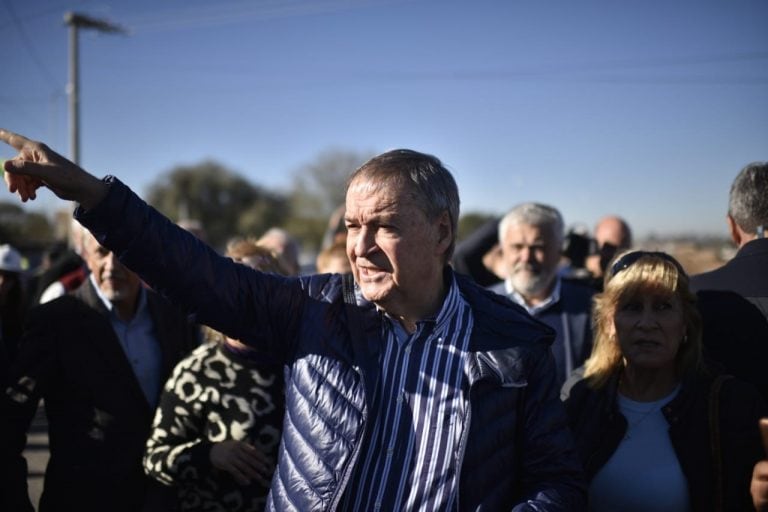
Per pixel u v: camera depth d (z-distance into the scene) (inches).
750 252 91.9
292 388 66.1
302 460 62.2
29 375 91.6
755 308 88.0
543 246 133.6
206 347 92.2
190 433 88.5
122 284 100.4
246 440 86.0
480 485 60.2
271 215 2273.6
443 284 69.2
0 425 87.1
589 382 84.7
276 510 62.8
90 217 58.2
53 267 211.6
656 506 75.9
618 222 211.9
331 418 62.1
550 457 64.5
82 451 93.7
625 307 80.6
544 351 67.2
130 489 94.3
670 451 77.7
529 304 137.1
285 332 69.4
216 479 85.7
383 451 61.8
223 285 64.1
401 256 61.0
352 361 64.1
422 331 65.1
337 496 59.2
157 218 61.4
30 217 1222.9
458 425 61.2
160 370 105.6
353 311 66.5
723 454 74.7
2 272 195.2
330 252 132.6
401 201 60.6
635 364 79.9
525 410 64.9
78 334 96.7
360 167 64.1
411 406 62.6
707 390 77.9
